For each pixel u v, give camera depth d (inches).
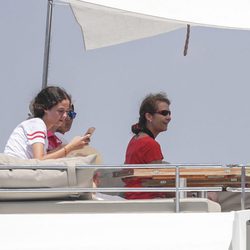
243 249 749.3
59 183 761.0
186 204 775.1
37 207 764.0
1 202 762.8
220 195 864.3
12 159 765.9
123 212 768.3
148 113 925.8
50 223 740.0
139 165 761.6
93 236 740.7
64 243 738.2
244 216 752.3
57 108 850.1
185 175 798.5
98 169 834.8
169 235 746.2
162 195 876.0
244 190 781.3
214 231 748.0
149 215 747.4
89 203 768.3
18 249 735.1
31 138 820.6
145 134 911.0
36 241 737.0
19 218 738.2
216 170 800.3
